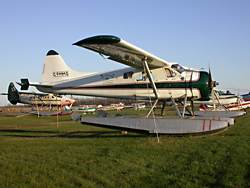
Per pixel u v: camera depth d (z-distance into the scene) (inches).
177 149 226.7
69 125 625.0
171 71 359.3
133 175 159.2
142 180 150.6
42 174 170.1
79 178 157.4
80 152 237.1
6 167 189.8
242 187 132.0
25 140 348.5
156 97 353.7
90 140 314.5
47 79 460.8
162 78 360.5
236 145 233.0
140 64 349.4
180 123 305.3
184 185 137.5
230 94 934.4
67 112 1338.6
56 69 458.3
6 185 150.3
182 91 351.3
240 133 319.3
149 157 202.4
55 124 698.8
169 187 135.9
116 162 191.9
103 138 329.4
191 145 242.4
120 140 303.3
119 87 389.4
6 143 319.0
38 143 308.5
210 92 359.9
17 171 178.4
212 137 288.5
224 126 280.8
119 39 253.3
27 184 149.9
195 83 346.3
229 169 160.7
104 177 157.5
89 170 174.2
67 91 439.2
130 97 383.2
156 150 227.0
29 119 1015.0
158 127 313.9
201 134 294.8
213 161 181.0
